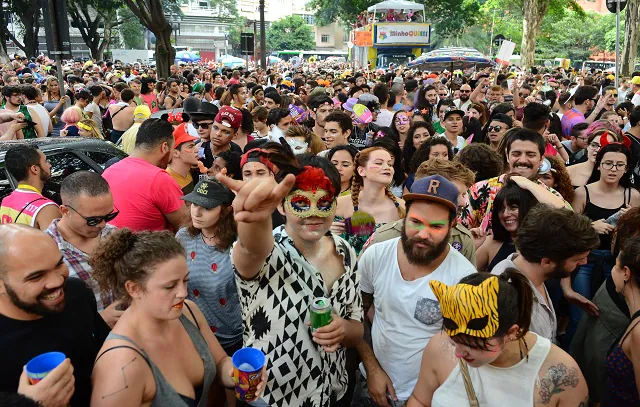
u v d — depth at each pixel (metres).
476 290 1.77
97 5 49.50
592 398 2.82
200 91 14.48
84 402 2.09
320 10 60.50
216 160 4.15
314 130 7.68
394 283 2.60
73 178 2.88
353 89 11.45
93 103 9.75
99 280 2.01
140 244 1.95
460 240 3.06
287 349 2.24
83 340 2.13
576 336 2.94
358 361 2.99
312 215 2.20
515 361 1.92
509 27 66.62
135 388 1.83
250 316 2.27
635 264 2.36
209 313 3.09
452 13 51.56
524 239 2.58
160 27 18.92
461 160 4.25
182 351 2.09
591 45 75.38
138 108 7.09
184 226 3.16
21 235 1.91
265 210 1.78
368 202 3.67
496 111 7.34
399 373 2.61
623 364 2.29
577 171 4.84
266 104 9.40
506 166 4.42
